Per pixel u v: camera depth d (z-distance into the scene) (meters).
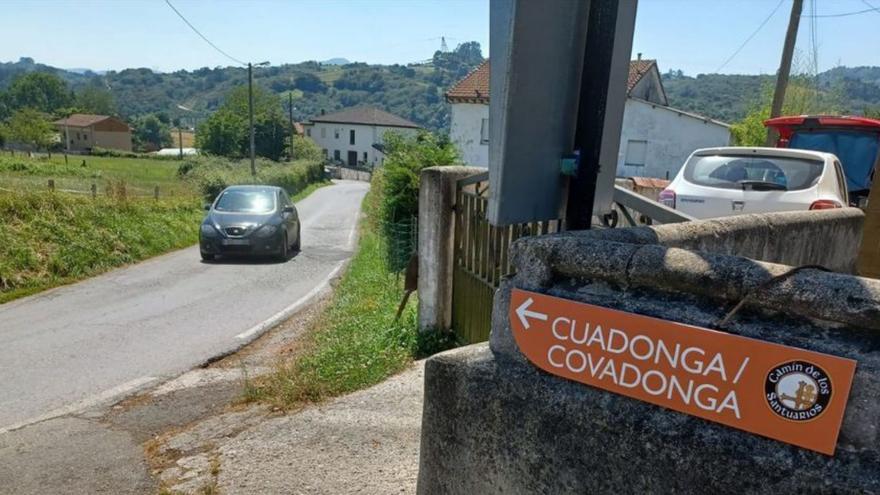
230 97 77.88
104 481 3.37
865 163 10.18
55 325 7.13
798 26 13.89
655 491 1.61
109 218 12.77
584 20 2.07
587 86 2.09
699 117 25.66
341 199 35.28
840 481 1.33
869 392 1.30
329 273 11.13
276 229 12.20
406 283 6.14
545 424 1.81
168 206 16.61
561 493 1.80
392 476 3.22
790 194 5.61
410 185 10.46
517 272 1.93
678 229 2.49
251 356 6.06
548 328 1.82
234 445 3.69
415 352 5.29
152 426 4.20
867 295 1.30
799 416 1.39
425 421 2.13
